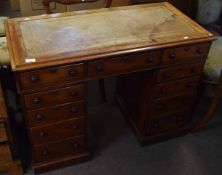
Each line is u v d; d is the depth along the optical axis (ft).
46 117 5.00
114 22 5.40
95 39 4.88
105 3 6.50
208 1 7.52
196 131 6.66
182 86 5.69
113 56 4.65
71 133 5.44
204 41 5.13
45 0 6.00
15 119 6.54
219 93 5.93
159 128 6.23
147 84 5.57
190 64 5.40
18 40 4.74
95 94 7.61
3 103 4.64
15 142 5.58
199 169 5.96
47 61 4.35
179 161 6.09
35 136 5.18
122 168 5.90
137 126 6.42
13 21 5.24
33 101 4.69
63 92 4.80
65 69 4.52
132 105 6.48
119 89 7.09
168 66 5.24
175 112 6.09
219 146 6.43
